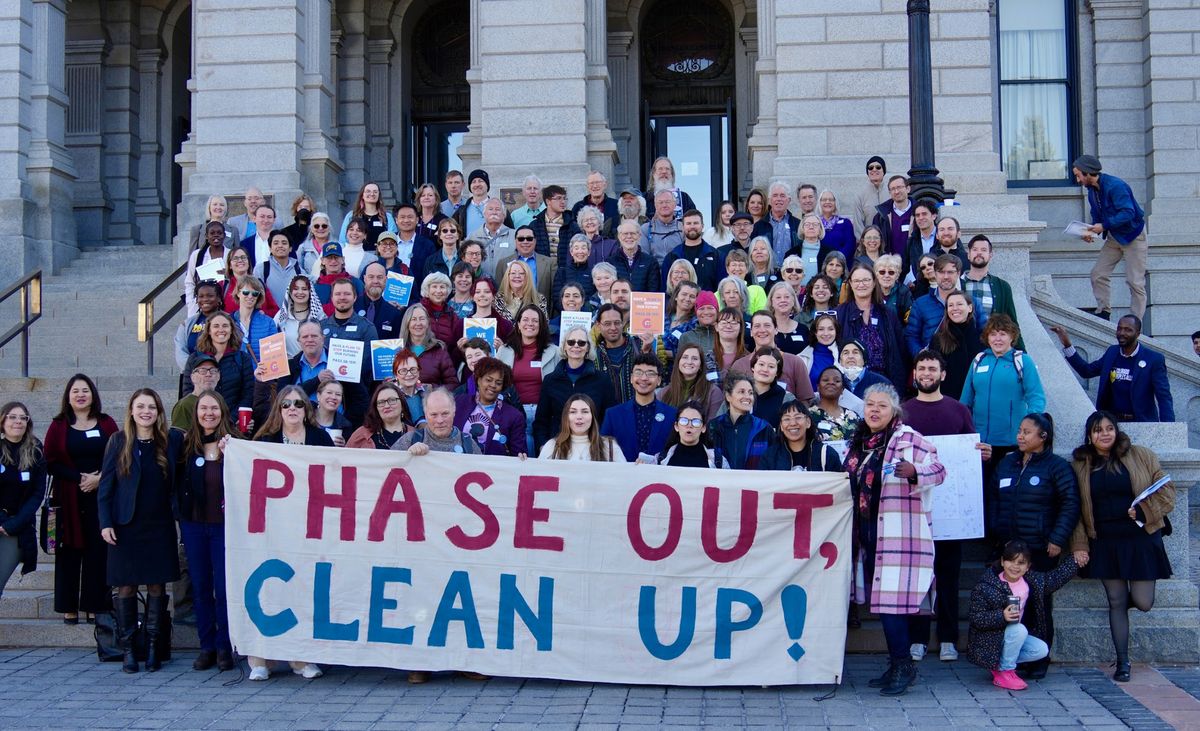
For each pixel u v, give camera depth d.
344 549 8.98
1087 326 14.73
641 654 8.73
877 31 16.94
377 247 13.02
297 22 17.98
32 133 18.66
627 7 21.58
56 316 15.80
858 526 8.96
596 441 9.26
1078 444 11.34
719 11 22.23
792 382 10.23
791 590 8.71
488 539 8.90
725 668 8.67
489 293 11.35
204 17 18.05
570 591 8.82
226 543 9.01
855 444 9.00
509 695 8.59
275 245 13.02
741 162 21.78
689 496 8.80
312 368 10.92
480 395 9.86
